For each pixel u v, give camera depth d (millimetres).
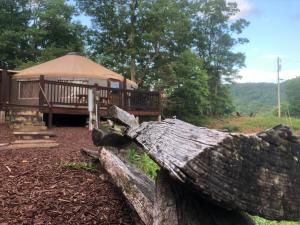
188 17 35562
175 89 33688
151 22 33094
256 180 1824
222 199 1777
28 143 8867
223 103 51500
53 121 15656
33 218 3779
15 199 4199
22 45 36500
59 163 5828
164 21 33031
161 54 34156
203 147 1804
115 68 34844
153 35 32125
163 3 32812
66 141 9742
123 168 3648
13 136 10352
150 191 3162
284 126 1913
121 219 3812
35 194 4348
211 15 50781
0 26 36562
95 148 8297
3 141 9445
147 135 2629
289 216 1902
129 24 33438
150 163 5074
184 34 34406
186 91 33344
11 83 18453
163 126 2545
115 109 4930
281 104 68062
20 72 18797
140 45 33969
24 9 38438
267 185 1841
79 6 34469
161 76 33375
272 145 1858
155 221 2320
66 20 38625
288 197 1887
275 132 1875
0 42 33938
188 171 1765
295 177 1897
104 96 16969
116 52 34500
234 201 1792
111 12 33812
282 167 1872
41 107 13914
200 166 1752
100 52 35094
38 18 37906
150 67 34281
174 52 34594
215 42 51719
